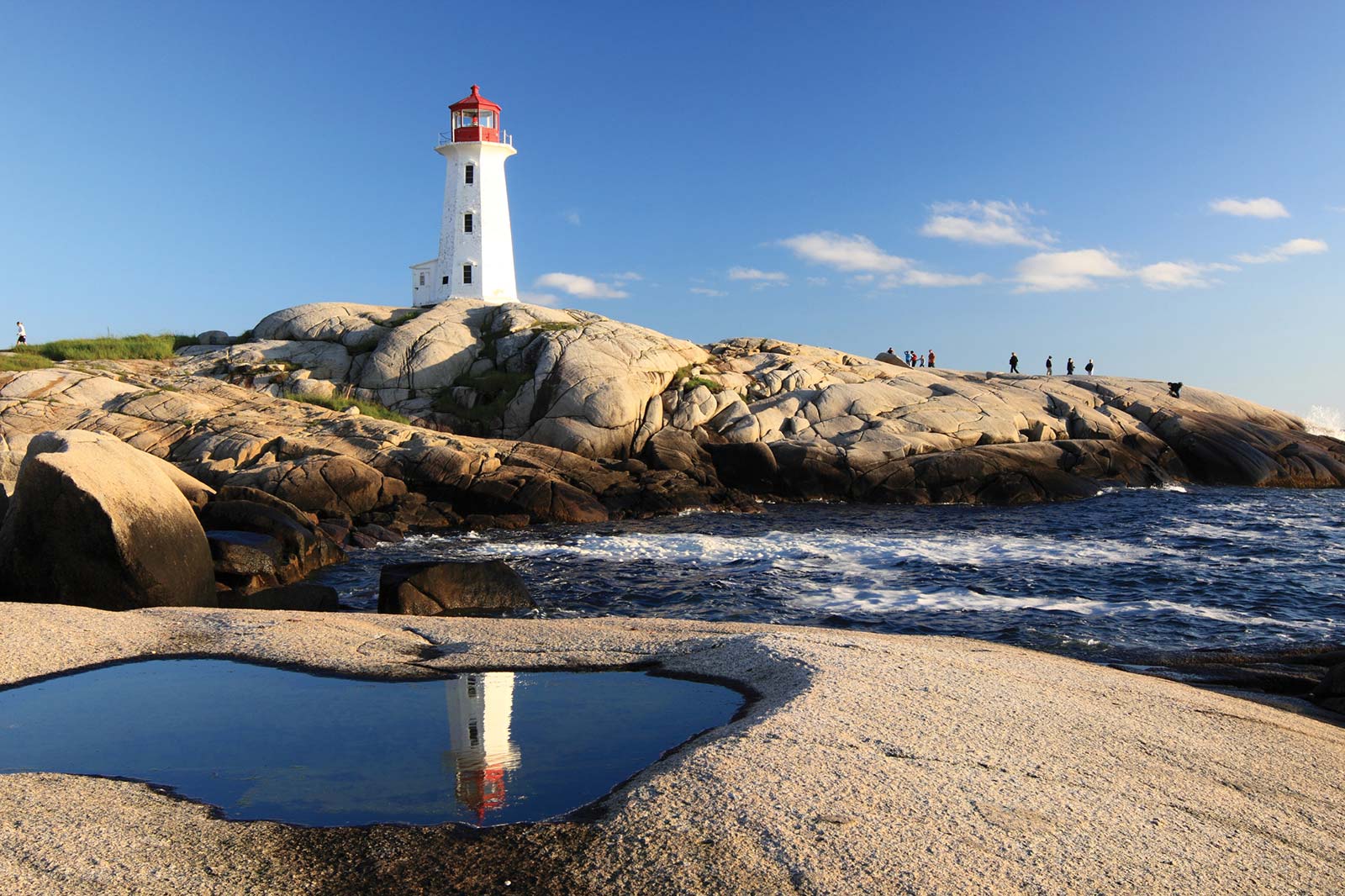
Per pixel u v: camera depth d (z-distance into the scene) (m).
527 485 33.06
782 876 4.86
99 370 41.28
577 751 7.23
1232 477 44.22
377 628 11.66
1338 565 22.88
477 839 5.39
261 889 4.88
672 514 34.22
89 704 8.46
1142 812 5.90
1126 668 12.66
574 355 42.50
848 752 6.46
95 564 15.39
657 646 10.53
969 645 11.22
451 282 56.56
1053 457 41.25
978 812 5.64
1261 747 7.62
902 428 41.44
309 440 34.50
